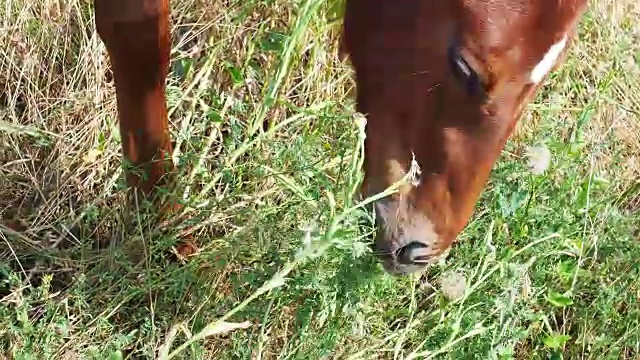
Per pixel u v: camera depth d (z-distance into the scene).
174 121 2.52
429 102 1.70
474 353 2.04
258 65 2.65
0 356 1.90
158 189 2.10
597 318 2.31
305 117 2.27
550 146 2.42
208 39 2.68
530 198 2.18
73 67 2.57
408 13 1.64
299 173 2.08
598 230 2.35
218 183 2.36
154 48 1.98
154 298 2.10
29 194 2.33
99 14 1.93
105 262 2.13
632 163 2.74
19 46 2.55
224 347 2.05
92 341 1.97
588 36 2.91
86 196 2.32
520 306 2.16
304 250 1.66
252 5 2.49
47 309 1.96
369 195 1.83
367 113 1.78
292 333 2.08
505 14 1.57
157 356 2.01
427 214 1.82
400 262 1.86
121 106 2.08
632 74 2.88
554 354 2.22
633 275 2.32
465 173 1.78
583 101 2.79
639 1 3.08
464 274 2.22
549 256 2.29
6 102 2.54
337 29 2.60
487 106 1.67
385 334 2.10
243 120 2.55
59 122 2.48
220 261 2.04
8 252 2.17
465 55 1.61
